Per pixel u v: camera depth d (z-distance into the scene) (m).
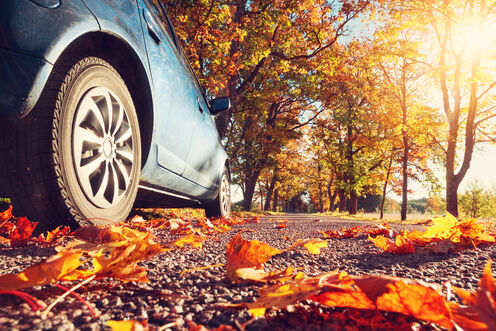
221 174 5.38
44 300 0.79
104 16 1.92
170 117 2.88
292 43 16.67
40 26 1.50
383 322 0.70
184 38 9.47
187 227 2.62
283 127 24.19
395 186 23.91
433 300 0.56
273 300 0.68
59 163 1.70
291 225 5.44
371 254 1.97
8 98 1.43
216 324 0.72
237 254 1.11
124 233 1.64
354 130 25.48
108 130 2.07
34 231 1.87
